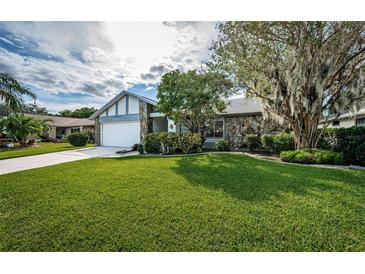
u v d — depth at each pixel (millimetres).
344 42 6770
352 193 3994
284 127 10336
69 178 5535
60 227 2873
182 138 10953
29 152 12688
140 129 15180
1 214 3312
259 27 7082
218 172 5922
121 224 2928
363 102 7188
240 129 13242
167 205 3553
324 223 2848
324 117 8422
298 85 7438
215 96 10719
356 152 7098
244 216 3086
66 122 29812
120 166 7203
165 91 11477
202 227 2811
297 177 5215
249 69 8117
